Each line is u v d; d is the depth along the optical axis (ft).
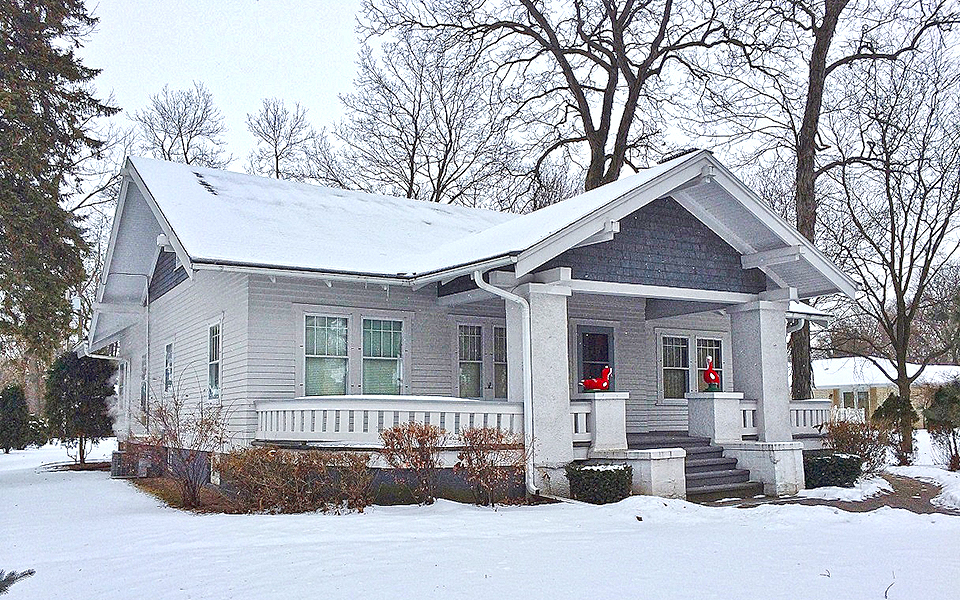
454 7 89.51
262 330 48.93
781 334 53.93
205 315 56.80
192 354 59.47
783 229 50.19
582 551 27.71
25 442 117.08
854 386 145.07
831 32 75.05
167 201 52.06
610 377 62.23
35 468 84.58
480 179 115.96
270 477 39.91
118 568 27.45
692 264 51.08
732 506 43.52
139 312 74.13
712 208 50.83
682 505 39.75
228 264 43.39
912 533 32.01
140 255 70.69
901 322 91.35
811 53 78.33
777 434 52.90
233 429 49.83
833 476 51.96
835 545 28.89
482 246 47.85
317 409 42.57
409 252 54.29
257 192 60.70
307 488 39.81
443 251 53.01
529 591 22.06
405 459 40.16
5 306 78.64
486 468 41.09
